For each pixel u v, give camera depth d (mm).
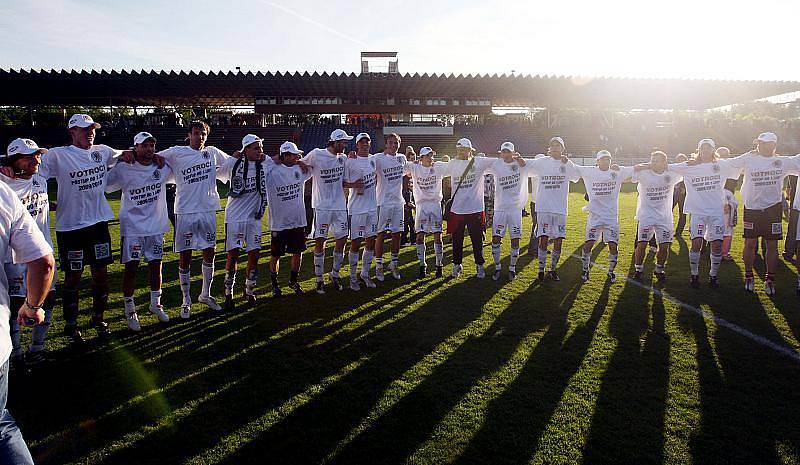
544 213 7570
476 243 7789
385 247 10773
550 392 4023
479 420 3613
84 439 3447
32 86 33844
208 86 35688
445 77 34906
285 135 40500
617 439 3375
